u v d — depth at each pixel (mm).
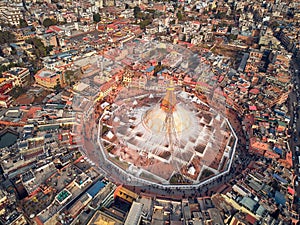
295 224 132000
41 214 125750
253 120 196250
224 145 180875
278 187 146375
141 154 168625
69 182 141625
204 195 148375
